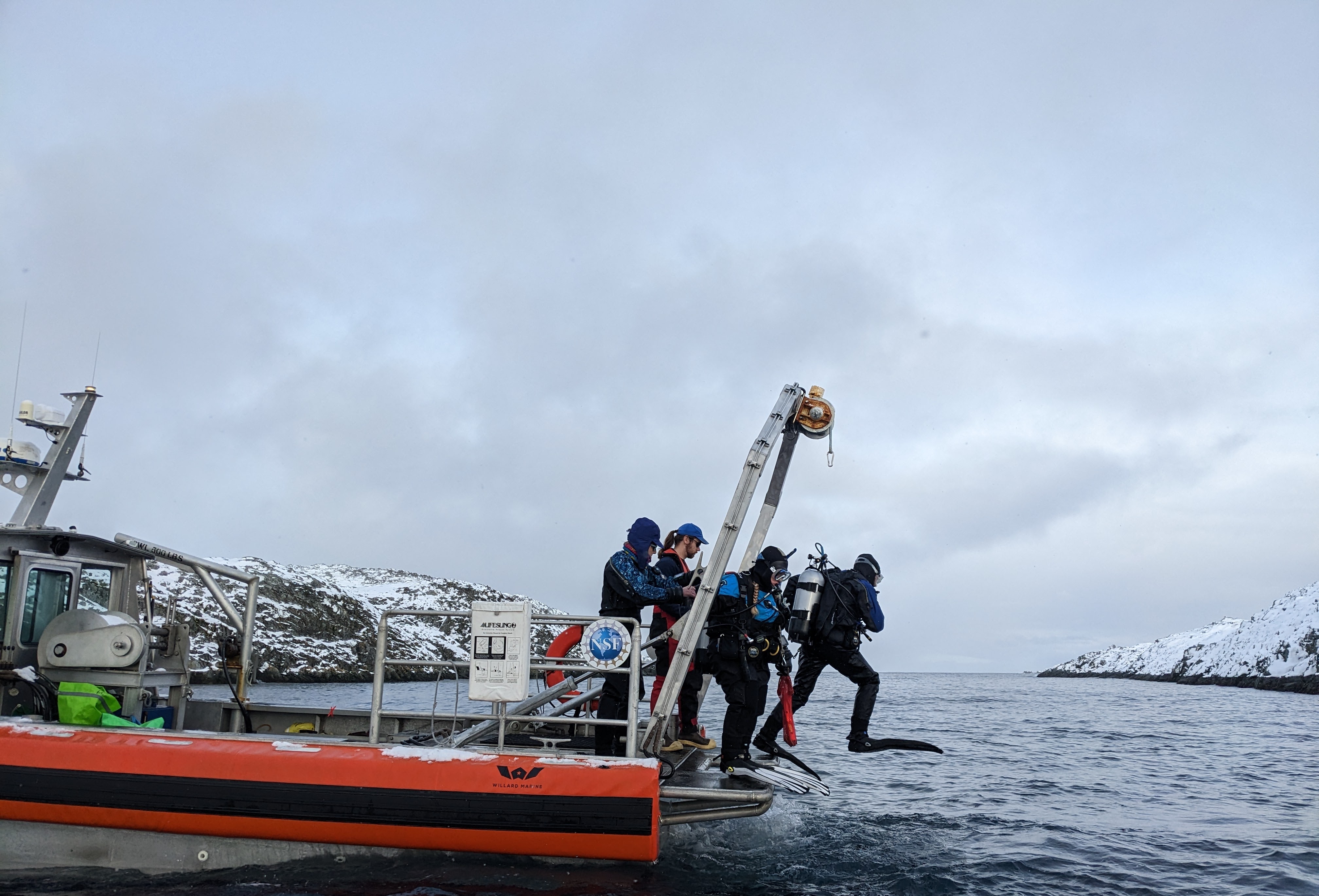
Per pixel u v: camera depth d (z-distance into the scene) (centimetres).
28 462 653
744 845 626
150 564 700
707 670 628
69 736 520
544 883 493
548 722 566
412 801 493
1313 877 568
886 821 734
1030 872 569
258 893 470
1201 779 1051
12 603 575
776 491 722
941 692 4716
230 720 740
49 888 477
